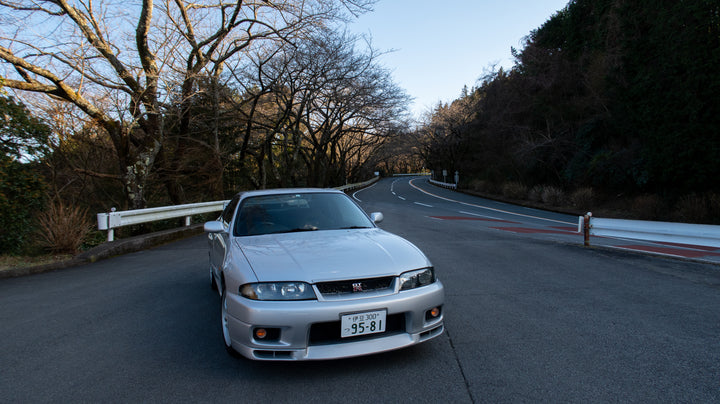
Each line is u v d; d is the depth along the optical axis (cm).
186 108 1404
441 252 815
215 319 443
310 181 3244
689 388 281
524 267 677
